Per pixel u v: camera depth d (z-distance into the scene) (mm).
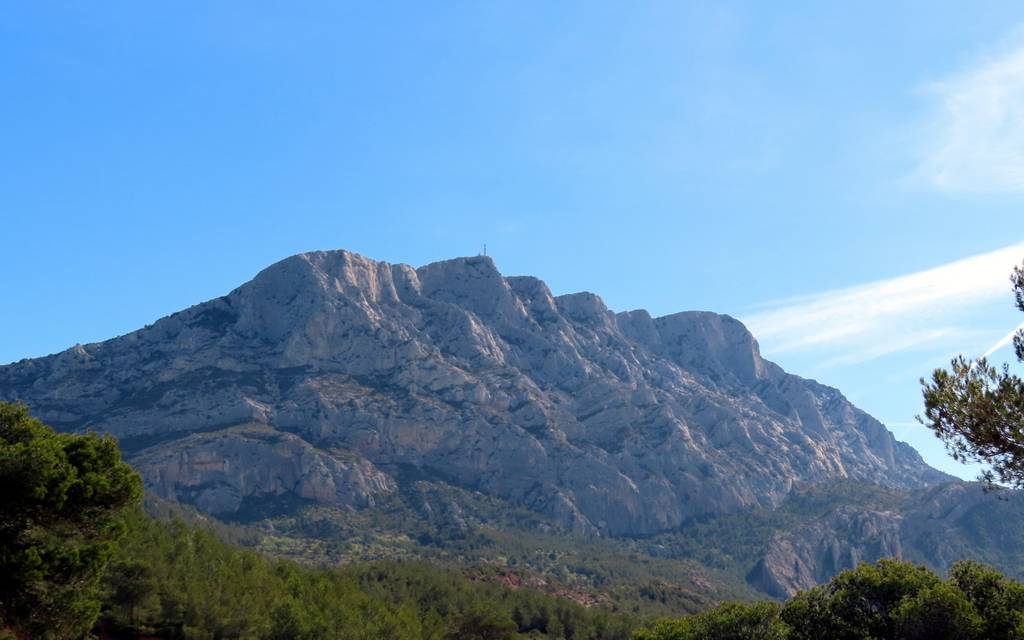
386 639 121625
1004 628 69312
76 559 51750
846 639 75188
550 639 148625
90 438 55969
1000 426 38312
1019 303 40188
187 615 98812
